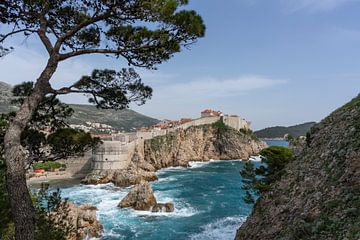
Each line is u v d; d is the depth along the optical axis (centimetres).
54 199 1633
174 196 6531
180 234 4000
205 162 14175
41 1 1285
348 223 1314
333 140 2216
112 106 1523
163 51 1370
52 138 1442
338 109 2755
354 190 1512
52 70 1205
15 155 1048
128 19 1317
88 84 1431
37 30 1272
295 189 2305
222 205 5634
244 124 18500
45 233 1448
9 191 1027
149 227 4288
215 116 16775
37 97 1164
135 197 5350
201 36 1345
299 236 1578
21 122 1105
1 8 1292
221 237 3862
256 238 2312
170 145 12825
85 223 3794
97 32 1439
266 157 4009
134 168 8938
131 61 1416
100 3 1269
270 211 2458
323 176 1978
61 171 9012
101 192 6806
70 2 1407
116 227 4272
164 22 1291
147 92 1554
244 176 4341
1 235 1347
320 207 1677
